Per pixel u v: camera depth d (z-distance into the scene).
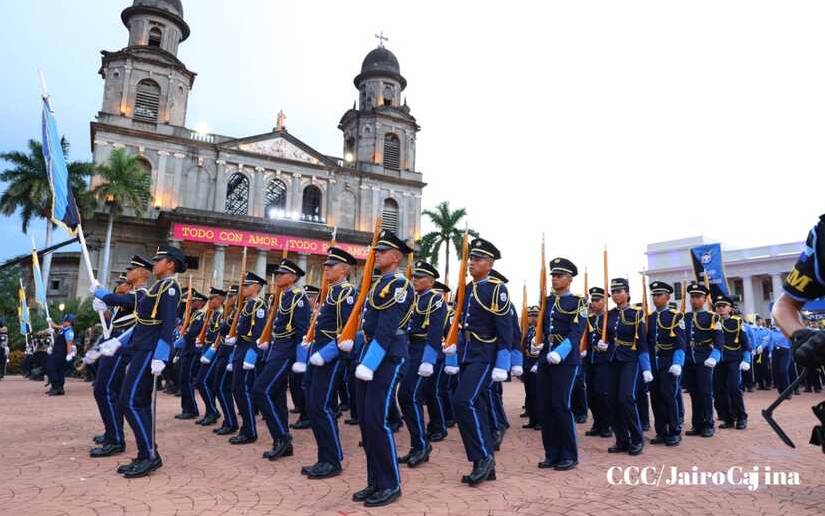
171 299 6.07
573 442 6.24
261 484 5.39
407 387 6.61
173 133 40.09
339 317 5.83
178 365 14.16
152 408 5.96
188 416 10.02
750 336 17.23
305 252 39.88
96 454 6.54
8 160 36.62
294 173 43.16
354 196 45.69
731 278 50.50
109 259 37.19
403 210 47.16
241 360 7.71
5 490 5.11
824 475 5.95
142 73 40.19
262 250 38.66
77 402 12.31
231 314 9.19
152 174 39.12
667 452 7.29
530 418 9.69
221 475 5.73
